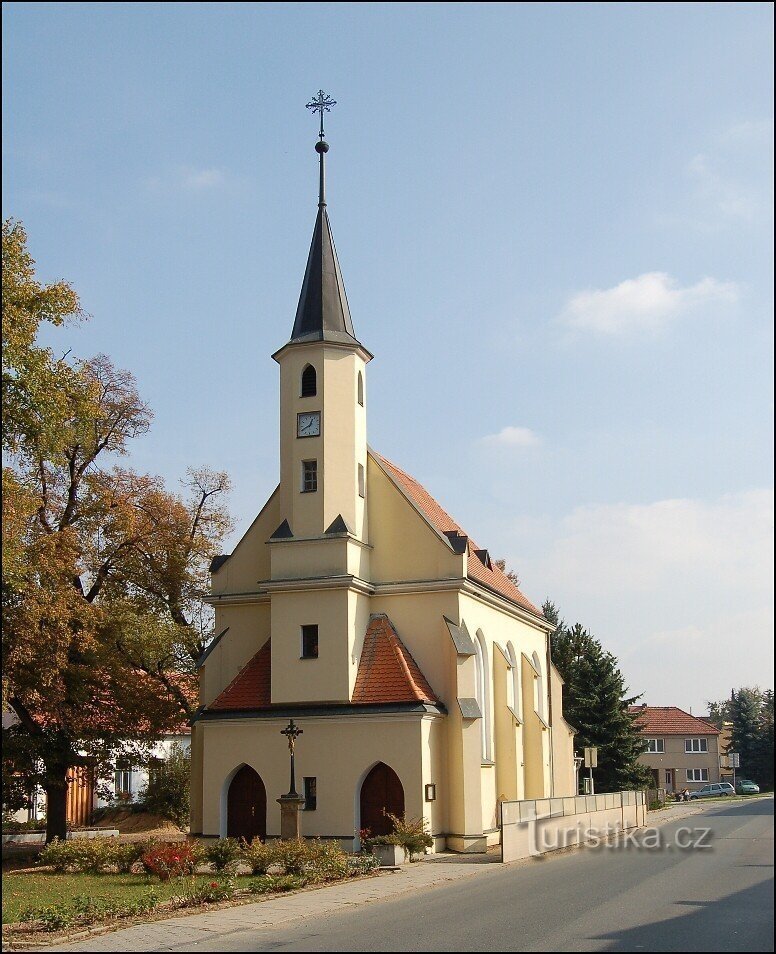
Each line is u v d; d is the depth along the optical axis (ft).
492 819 139.03
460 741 124.36
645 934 52.08
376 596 132.46
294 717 122.21
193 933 62.23
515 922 59.00
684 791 262.88
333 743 120.88
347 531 127.03
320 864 92.17
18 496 100.99
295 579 126.11
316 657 124.26
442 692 127.85
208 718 125.18
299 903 75.56
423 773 117.91
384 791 119.65
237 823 124.16
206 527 156.76
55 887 86.99
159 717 141.49
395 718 119.03
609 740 244.42
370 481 136.36
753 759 267.39
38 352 102.42
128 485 140.05
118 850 100.17
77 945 58.65
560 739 187.21
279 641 125.80
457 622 129.18
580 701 244.01
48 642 115.65
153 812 168.04
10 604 109.70
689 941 49.65
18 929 63.72
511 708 145.89
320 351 132.16
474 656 127.85
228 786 125.29
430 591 130.52
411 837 108.17
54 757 126.11
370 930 59.98
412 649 130.00
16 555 100.83
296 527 128.88
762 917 56.59
